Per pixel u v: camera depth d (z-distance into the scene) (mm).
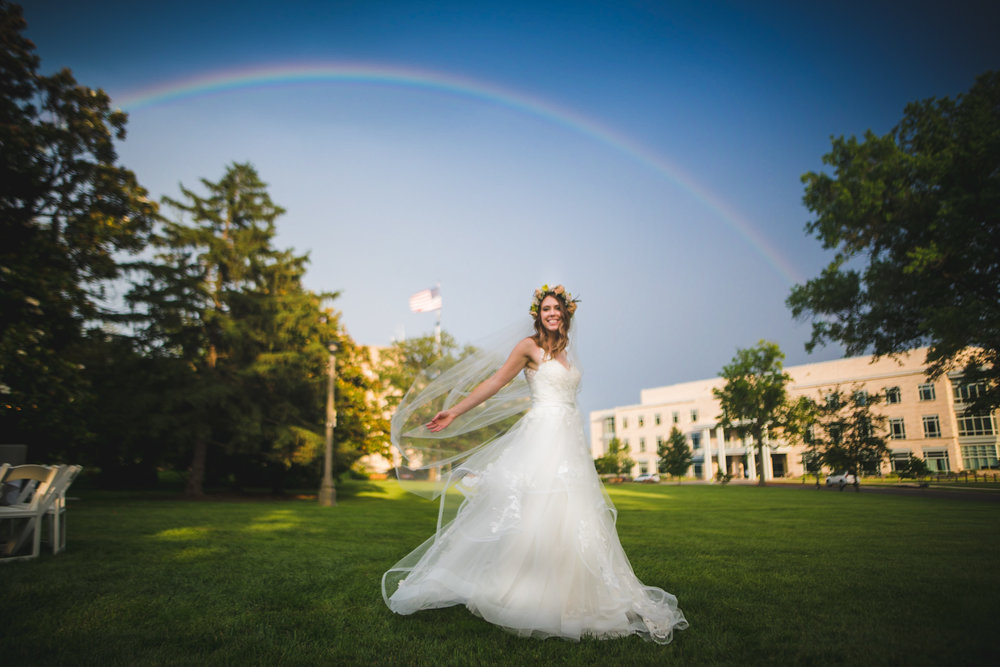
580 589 3029
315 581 4297
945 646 2766
